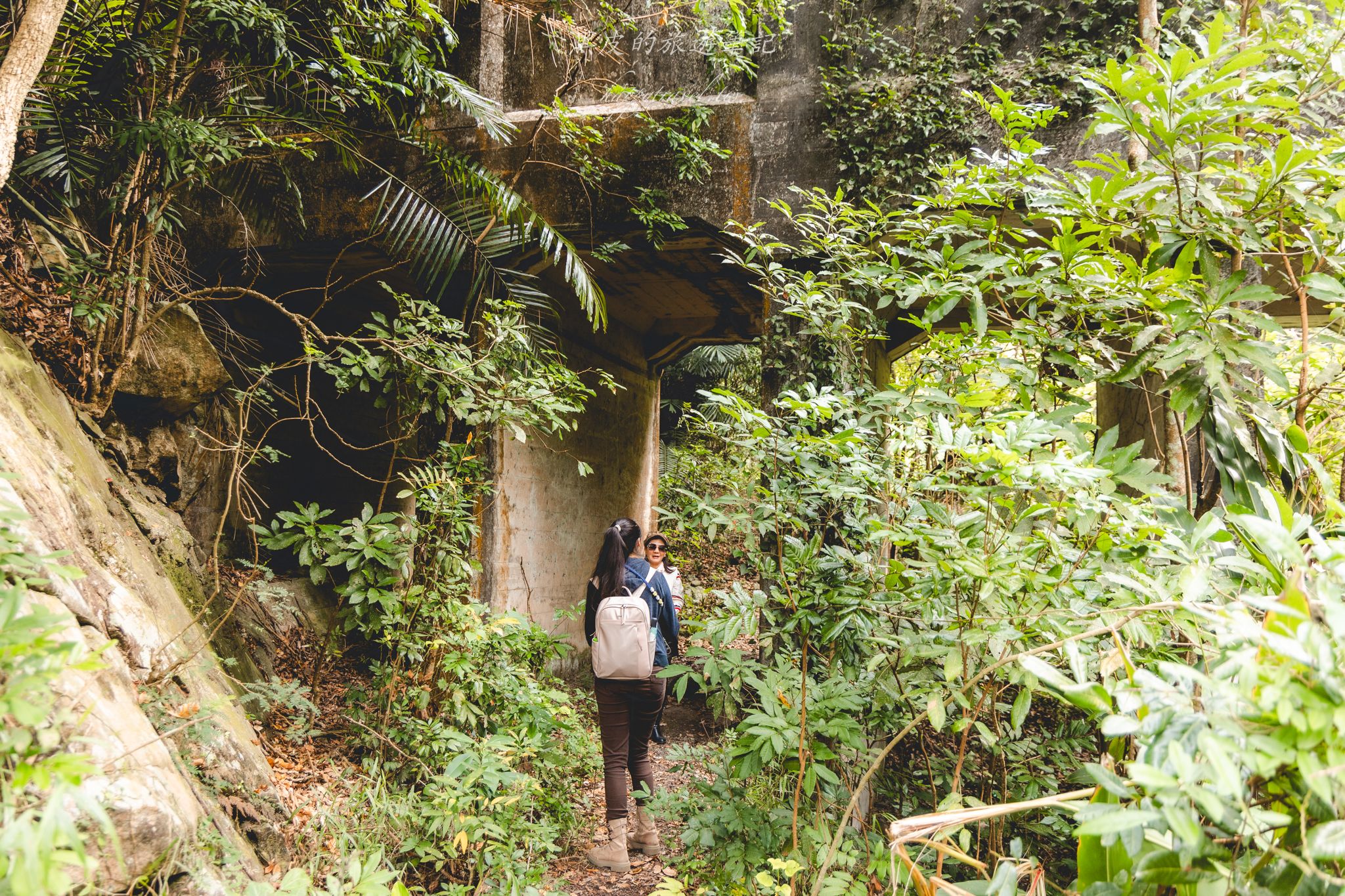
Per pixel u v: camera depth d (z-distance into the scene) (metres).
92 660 1.08
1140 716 1.13
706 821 2.58
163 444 4.23
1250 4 2.59
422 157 5.14
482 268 4.37
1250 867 1.04
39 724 1.01
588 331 6.96
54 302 3.64
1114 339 2.75
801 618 2.38
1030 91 4.27
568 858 3.29
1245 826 1.01
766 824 2.48
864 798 2.87
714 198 4.81
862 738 2.29
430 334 3.82
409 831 2.86
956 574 1.94
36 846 0.92
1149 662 1.63
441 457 3.89
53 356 3.52
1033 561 2.03
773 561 2.56
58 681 1.56
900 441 2.33
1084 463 1.94
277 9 3.68
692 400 12.25
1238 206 2.24
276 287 6.46
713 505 2.54
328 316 7.07
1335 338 2.12
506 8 5.09
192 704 2.22
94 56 3.37
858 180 4.56
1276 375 1.92
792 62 4.77
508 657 4.04
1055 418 2.19
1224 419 2.26
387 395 4.27
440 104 4.98
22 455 2.31
